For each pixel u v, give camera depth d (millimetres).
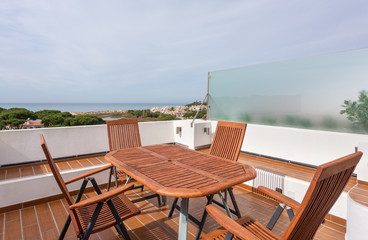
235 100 5039
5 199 2756
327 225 2508
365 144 2771
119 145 3133
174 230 2402
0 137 3676
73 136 4363
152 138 5488
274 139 4262
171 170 1943
